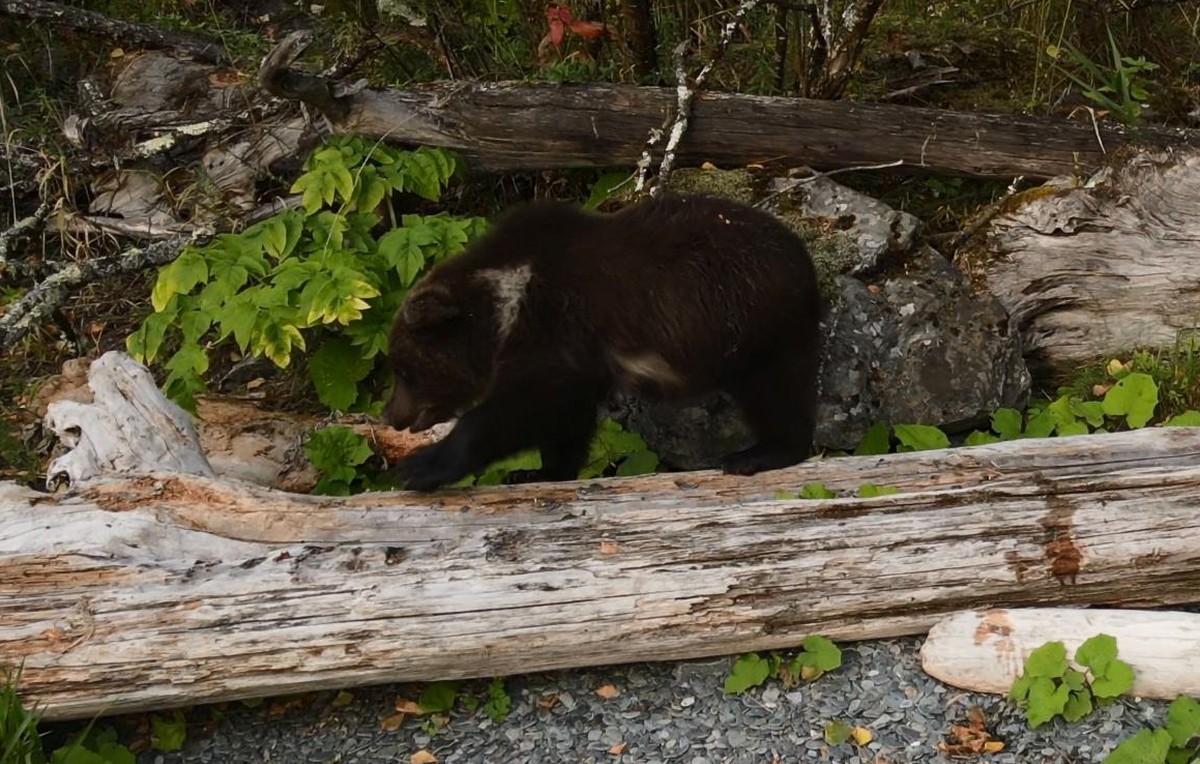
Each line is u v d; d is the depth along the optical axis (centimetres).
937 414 520
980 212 602
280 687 358
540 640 364
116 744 367
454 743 367
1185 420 496
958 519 383
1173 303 562
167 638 349
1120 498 388
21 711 337
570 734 365
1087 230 568
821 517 383
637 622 366
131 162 614
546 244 437
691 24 711
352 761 364
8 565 355
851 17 608
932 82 709
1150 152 587
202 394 541
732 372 450
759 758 350
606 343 431
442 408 462
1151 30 786
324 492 493
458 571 364
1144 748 325
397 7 618
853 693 370
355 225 555
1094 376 554
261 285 526
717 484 436
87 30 666
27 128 654
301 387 562
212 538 381
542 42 633
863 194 574
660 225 439
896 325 528
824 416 516
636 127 590
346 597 357
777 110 594
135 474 398
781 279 440
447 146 584
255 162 600
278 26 766
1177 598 392
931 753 346
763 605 371
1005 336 537
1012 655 362
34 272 605
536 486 423
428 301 433
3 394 575
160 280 529
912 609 380
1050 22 766
